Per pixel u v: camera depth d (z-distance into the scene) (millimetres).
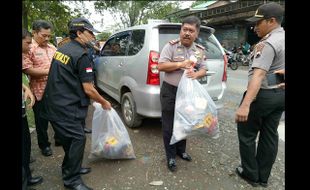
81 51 2402
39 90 3031
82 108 2518
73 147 2465
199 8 20719
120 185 2676
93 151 3014
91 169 2961
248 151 2660
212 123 2604
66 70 2379
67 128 2426
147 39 3520
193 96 2586
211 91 3688
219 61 3777
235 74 10906
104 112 2928
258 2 14094
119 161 3143
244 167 2746
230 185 2723
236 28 17484
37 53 3006
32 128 4082
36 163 3096
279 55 2338
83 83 2414
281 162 3244
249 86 2369
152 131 4012
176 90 2795
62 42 3221
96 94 2555
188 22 2660
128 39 4211
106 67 4977
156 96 3400
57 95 2396
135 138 3758
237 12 15750
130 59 3844
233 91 7109
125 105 4129
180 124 2574
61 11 12016
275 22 2350
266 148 2619
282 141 3822
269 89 2426
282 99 2430
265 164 2660
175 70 2770
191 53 2791
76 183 2535
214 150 3479
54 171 2938
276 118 2559
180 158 3234
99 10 20547
